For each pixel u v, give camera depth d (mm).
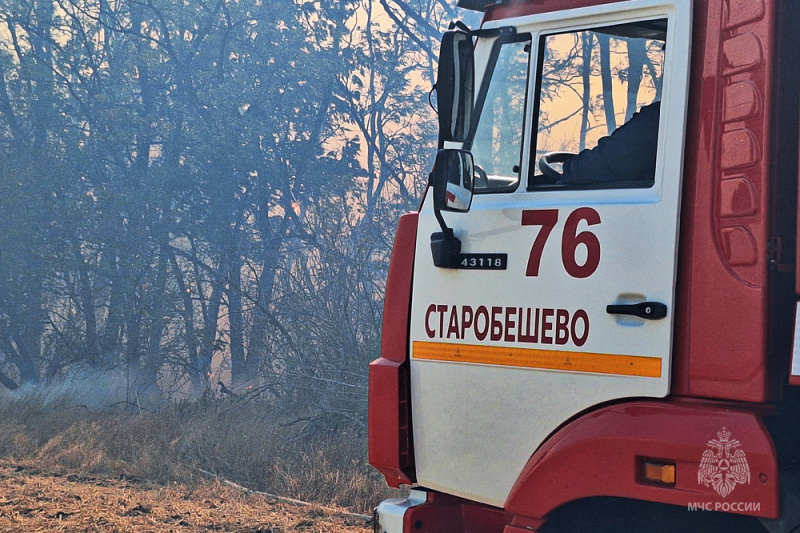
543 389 3523
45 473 9242
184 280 23281
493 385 3676
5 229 23328
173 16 25938
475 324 3732
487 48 3801
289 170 24969
